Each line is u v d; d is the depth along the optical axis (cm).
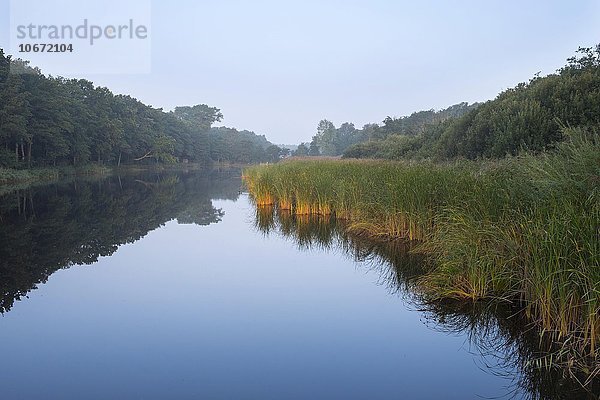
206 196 2336
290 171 1750
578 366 434
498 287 601
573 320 480
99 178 3928
